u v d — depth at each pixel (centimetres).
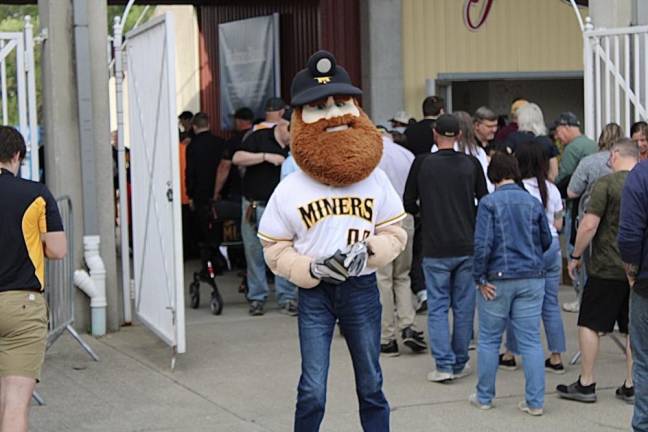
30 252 610
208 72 2039
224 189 1253
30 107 962
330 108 585
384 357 916
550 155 928
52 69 988
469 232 815
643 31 1020
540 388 737
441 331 822
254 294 1111
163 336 898
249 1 1823
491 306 741
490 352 749
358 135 582
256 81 1788
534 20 1622
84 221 995
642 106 1027
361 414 614
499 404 771
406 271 916
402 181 922
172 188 843
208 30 2031
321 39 1602
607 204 738
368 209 591
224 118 1903
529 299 734
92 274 995
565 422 725
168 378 849
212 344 972
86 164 989
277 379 845
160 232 896
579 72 1641
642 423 628
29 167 966
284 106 1088
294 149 588
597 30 1052
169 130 844
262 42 1764
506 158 735
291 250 593
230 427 717
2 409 602
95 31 1002
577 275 843
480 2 1596
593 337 763
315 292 595
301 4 1672
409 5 1577
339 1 1588
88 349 903
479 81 1867
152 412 755
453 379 836
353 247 577
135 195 984
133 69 973
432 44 1589
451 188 812
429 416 742
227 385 827
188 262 1527
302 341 600
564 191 1018
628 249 612
